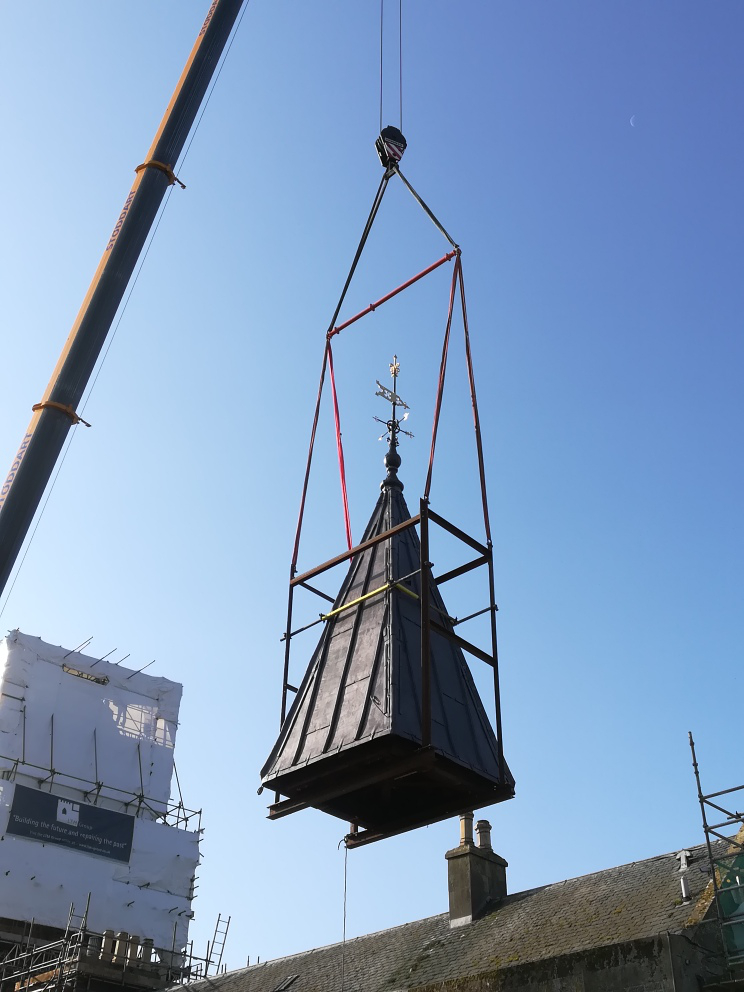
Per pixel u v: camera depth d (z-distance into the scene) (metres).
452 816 15.77
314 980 28.61
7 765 47.88
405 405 19.55
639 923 21.78
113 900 47.75
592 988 19.38
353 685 15.55
